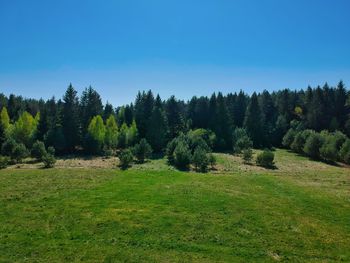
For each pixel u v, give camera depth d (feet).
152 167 220.64
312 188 159.22
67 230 91.61
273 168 233.55
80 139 294.66
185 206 116.78
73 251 78.23
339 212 117.70
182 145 238.89
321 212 116.88
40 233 88.63
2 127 267.18
